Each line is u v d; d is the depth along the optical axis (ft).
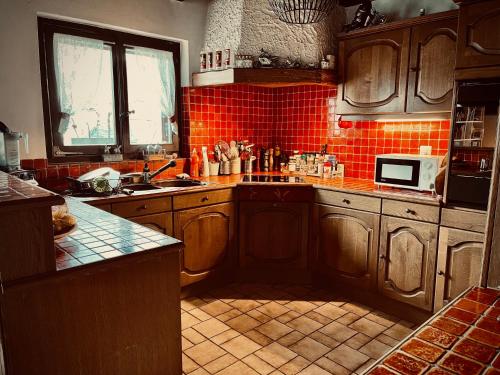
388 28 9.48
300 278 11.06
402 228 8.83
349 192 9.69
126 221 6.15
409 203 8.61
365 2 10.30
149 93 11.17
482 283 3.84
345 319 9.01
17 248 3.77
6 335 3.91
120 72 10.46
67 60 9.54
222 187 10.34
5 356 3.93
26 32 8.59
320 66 10.53
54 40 9.29
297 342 7.98
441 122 9.82
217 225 10.41
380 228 9.19
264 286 10.87
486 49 7.30
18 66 8.56
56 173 9.18
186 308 9.48
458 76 7.68
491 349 2.78
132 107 10.85
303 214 10.68
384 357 2.69
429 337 2.95
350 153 11.73
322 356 7.51
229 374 6.93
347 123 11.12
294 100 13.11
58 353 4.27
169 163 10.10
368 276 9.57
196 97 11.69
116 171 9.32
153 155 10.91
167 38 11.13
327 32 10.66
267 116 13.67
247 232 10.92
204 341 7.98
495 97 7.20
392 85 9.60
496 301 3.52
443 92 8.69
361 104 10.29
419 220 8.50
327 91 12.12
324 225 10.37
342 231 9.98
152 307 4.96
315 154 12.50
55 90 9.41
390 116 9.94
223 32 10.88
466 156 8.08
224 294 10.32
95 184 8.52
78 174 9.52
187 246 9.79
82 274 4.20
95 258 4.39
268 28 10.35
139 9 10.28
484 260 3.80
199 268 10.15
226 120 12.50
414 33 9.04
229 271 10.98
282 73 10.21
